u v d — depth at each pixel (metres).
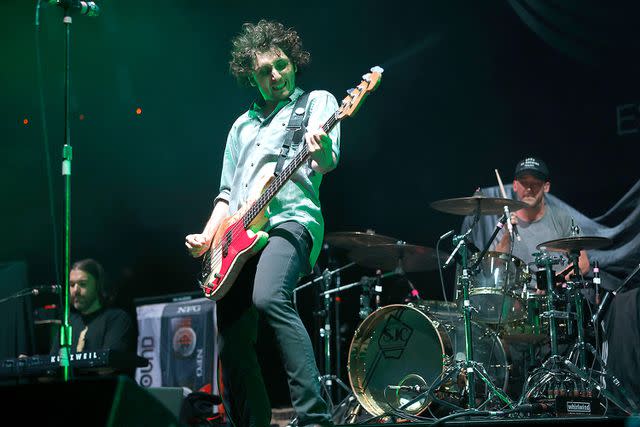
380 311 5.37
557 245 5.28
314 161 2.90
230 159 3.56
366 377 5.43
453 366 4.77
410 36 7.51
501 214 5.41
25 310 6.58
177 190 8.21
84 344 5.78
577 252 5.32
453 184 7.34
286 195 3.12
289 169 2.96
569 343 5.40
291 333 2.85
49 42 7.59
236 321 3.16
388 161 7.61
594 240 5.13
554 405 4.38
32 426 2.03
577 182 6.80
